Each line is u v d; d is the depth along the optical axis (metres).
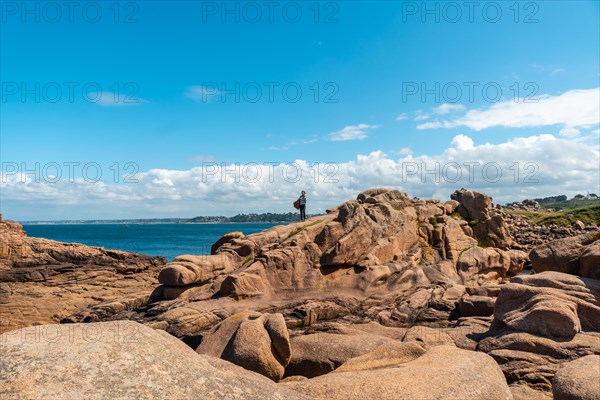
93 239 153.12
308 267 25.97
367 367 11.71
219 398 4.52
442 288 26.59
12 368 4.05
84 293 40.75
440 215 33.88
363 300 24.70
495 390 8.16
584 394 10.30
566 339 15.82
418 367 8.98
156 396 4.21
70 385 4.03
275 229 30.28
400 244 29.75
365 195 33.34
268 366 16.08
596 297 17.47
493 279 31.64
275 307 23.38
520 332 16.61
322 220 30.55
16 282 39.09
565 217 85.69
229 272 27.67
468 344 17.70
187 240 147.38
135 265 47.12
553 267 21.30
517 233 70.12
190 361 4.94
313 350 18.17
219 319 22.16
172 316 21.89
